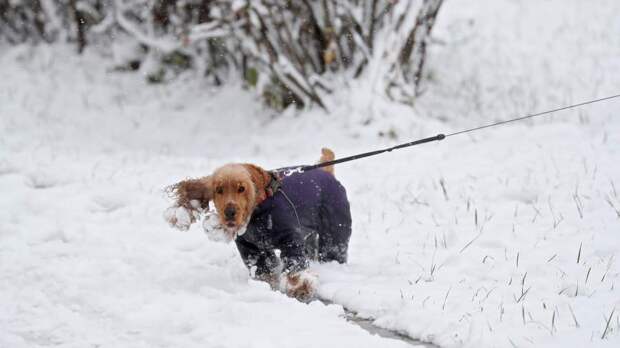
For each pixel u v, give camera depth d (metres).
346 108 13.47
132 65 17.48
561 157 9.95
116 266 6.76
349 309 5.96
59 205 8.84
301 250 6.13
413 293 6.00
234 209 5.62
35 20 18.14
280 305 5.82
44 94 16.42
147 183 9.99
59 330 5.54
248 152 13.30
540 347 4.89
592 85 14.55
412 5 14.20
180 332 5.45
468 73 16.06
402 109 13.40
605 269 6.24
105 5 17.77
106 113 15.98
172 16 17.00
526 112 13.87
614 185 8.52
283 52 14.02
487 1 19.98
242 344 5.06
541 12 19.09
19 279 6.51
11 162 10.74
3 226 8.07
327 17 13.80
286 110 14.59
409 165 10.71
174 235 7.77
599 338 4.95
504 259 6.71
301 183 6.38
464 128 13.74
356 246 7.58
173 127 15.45
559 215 7.83
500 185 9.10
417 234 7.79
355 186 9.94
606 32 17.41
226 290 6.24
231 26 14.27
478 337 5.05
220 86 16.80
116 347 5.23
